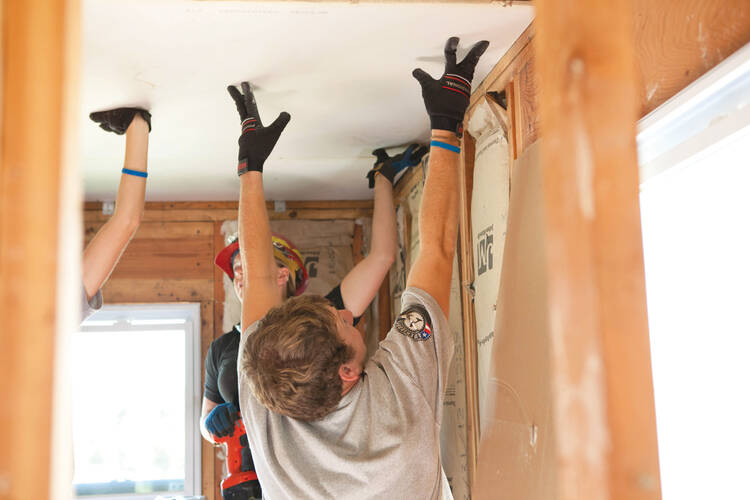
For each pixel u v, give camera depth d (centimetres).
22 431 56
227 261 277
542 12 60
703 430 142
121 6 175
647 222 155
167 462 370
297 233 401
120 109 239
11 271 57
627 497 55
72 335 60
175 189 367
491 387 164
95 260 183
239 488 235
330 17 183
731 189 137
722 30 122
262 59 209
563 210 58
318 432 145
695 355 146
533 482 135
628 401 56
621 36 58
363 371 151
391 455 136
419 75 170
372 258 272
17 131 58
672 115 135
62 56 59
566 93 58
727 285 139
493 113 218
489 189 224
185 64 210
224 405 250
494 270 217
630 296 57
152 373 378
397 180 354
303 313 143
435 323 149
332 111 255
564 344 58
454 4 176
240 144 200
